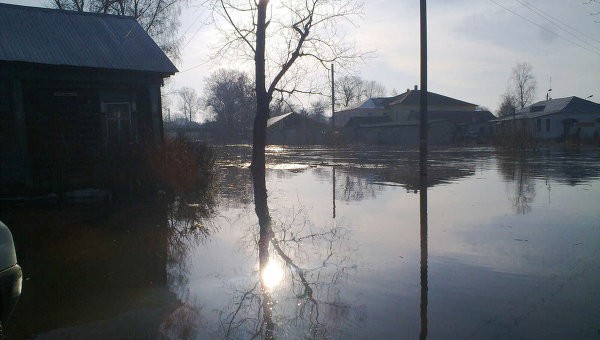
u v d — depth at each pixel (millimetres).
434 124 56031
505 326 4344
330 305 4969
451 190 14133
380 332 4270
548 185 15070
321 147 56156
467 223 9141
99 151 13672
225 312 4863
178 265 6641
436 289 5395
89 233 8773
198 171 15875
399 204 11672
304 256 6988
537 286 5426
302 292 5406
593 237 7789
